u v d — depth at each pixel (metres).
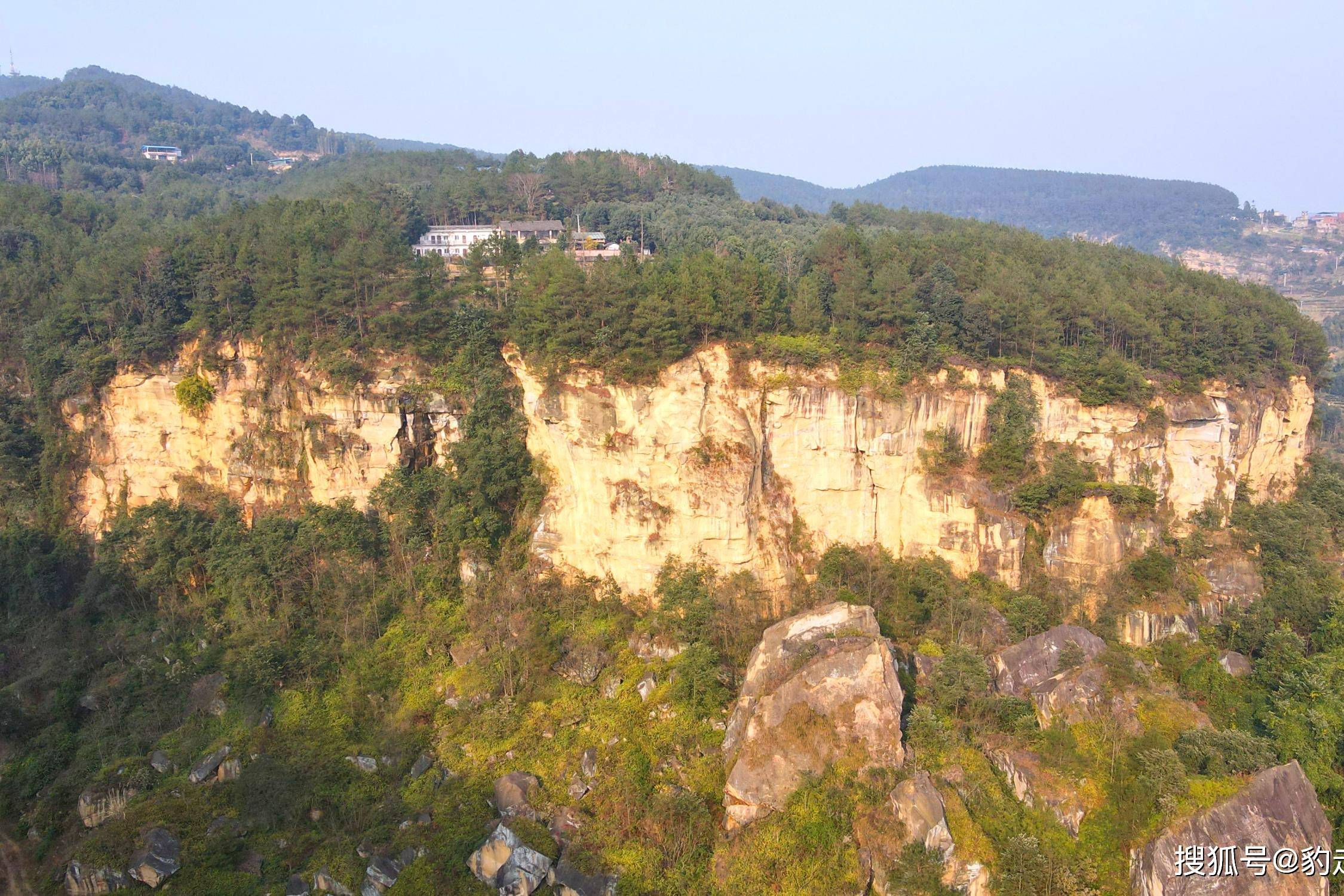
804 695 52.53
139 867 49.69
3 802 55.72
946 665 57.31
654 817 51.09
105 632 66.81
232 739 58.12
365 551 69.00
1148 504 69.12
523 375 69.94
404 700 61.25
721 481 63.22
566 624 65.00
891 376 67.88
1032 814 50.38
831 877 47.22
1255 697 62.72
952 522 67.81
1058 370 71.44
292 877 50.25
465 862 50.22
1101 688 56.47
